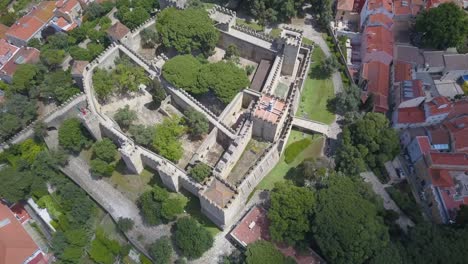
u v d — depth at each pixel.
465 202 83.56
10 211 91.31
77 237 86.31
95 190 92.38
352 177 83.50
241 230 81.62
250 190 88.88
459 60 103.31
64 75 105.50
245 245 79.69
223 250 82.88
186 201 88.06
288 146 96.50
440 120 95.12
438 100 93.31
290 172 93.00
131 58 105.62
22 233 88.06
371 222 73.00
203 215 86.62
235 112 99.69
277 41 101.56
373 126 87.12
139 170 91.75
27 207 96.69
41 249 91.94
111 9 131.25
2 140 99.12
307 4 124.00
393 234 80.00
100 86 98.31
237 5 124.19
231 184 83.56
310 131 98.00
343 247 71.38
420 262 72.31
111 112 99.94
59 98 101.06
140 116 99.12
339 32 115.00
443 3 104.56
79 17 135.62
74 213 88.38
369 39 105.38
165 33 103.56
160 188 85.44
